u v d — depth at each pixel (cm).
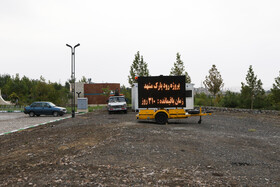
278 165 577
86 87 4144
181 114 1340
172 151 688
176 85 1337
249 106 2438
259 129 1165
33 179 488
